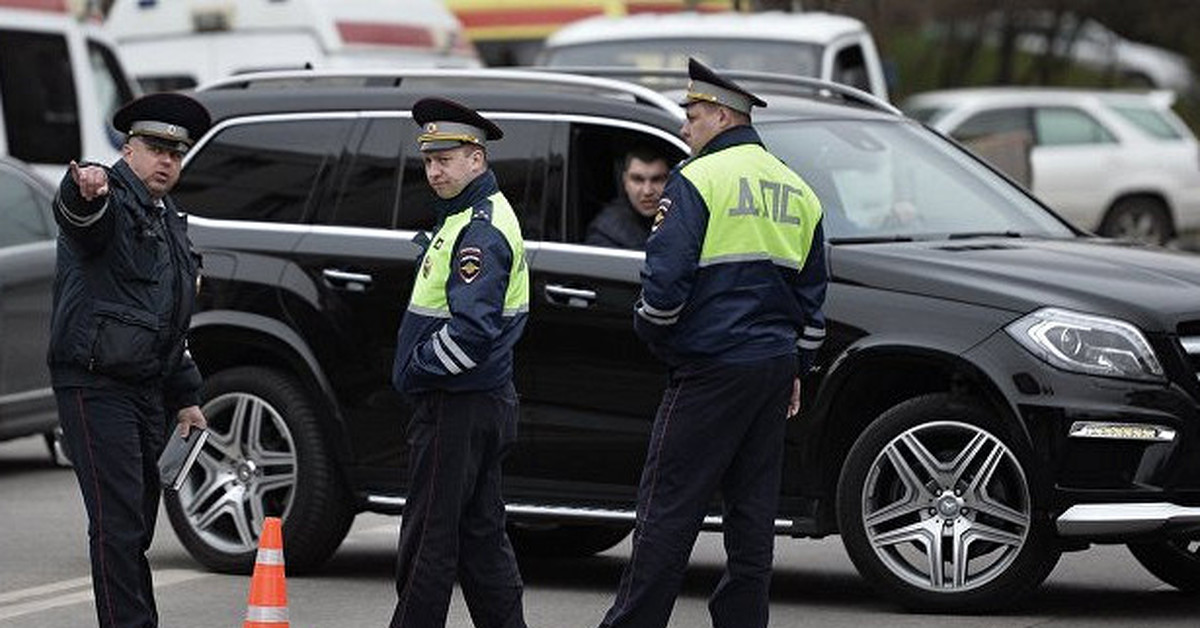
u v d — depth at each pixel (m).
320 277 31.34
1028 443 27.62
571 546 33.88
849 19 56.22
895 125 32.59
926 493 28.34
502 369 24.30
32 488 41.03
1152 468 27.38
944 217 31.00
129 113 24.11
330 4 61.91
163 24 63.03
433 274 24.09
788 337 24.33
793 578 31.81
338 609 29.48
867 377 28.64
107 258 23.92
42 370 41.75
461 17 69.88
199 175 32.53
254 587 22.23
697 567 33.16
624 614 24.30
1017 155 58.91
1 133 53.66
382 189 31.52
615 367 29.53
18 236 41.66
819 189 30.08
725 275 23.98
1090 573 32.25
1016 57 132.12
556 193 30.52
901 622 28.11
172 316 24.33
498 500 24.78
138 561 24.23
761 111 31.22
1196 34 133.00
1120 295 27.92
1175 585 30.64
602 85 31.00
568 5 68.88
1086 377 27.44
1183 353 27.64
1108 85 131.25
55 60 55.25
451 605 29.95
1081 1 122.00
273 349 31.48
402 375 24.23
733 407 24.05
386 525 37.09
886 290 28.48
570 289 29.80
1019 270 28.56
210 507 31.98
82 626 28.52
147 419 24.41
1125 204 86.50
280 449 31.69
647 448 29.33
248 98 32.69
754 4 69.44
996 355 27.73
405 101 31.80
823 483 28.89
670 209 23.94
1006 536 28.06
